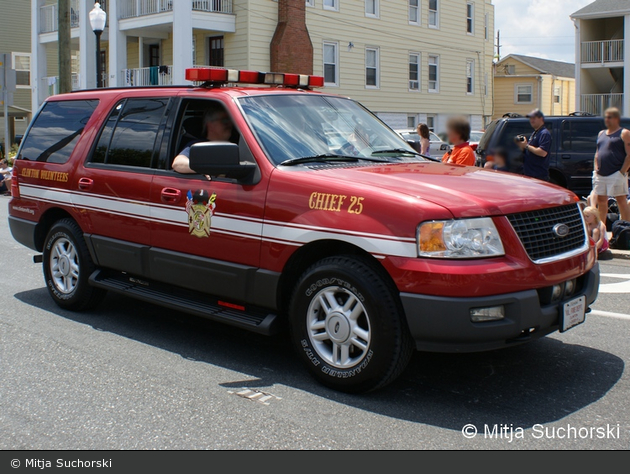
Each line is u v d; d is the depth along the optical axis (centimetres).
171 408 416
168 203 522
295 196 448
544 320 408
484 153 1361
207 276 498
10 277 795
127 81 2422
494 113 4434
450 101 3266
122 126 586
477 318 387
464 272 385
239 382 460
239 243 476
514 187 441
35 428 390
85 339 556
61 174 623
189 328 591
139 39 2491
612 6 2825
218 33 2412
